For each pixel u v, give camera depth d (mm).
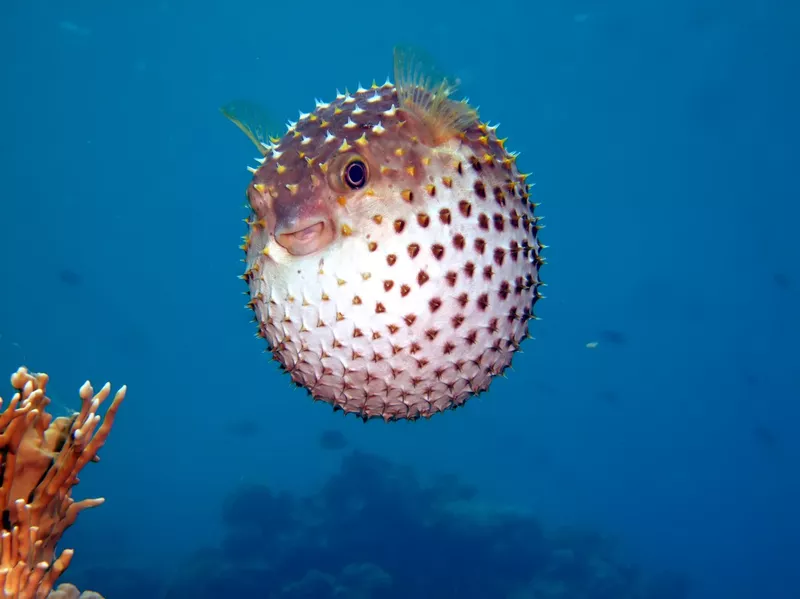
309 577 14094
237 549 16156
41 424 2525
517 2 35594
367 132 1938
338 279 1857
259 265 2061
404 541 15438
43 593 2490
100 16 37125
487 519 16203
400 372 2000
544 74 43281
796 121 37469
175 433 42531
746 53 34406
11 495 2416
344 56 45469
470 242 1944
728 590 25391
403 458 27656
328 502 17312
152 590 18000
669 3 32500
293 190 1906
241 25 39562
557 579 15781
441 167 1952
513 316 2152
